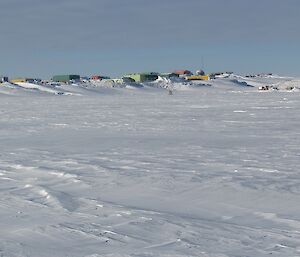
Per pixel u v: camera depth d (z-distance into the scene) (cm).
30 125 2936
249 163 1312
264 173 1153
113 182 1097
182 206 872
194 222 749
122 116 3484
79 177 1162
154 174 1167
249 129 2352
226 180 1066
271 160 1359
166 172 1191
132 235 687
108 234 694
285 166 1248
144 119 3161
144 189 1017
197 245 632
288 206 843
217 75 17375
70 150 1723
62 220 781
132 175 1162
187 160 1397
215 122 2798
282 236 666
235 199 905
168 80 13738
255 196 920
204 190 984
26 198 959
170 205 881
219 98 6219
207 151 1592
